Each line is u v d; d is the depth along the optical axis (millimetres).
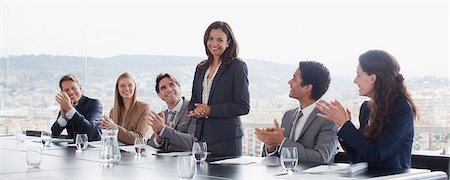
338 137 2979
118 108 5000
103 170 2807
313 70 3373
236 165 2977
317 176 2492
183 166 2406
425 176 2498
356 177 2441
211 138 3742
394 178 2404
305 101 3414
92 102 5258
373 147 2764
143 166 2975
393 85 2854
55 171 2773
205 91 3854
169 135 3906
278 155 3242
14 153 3787
